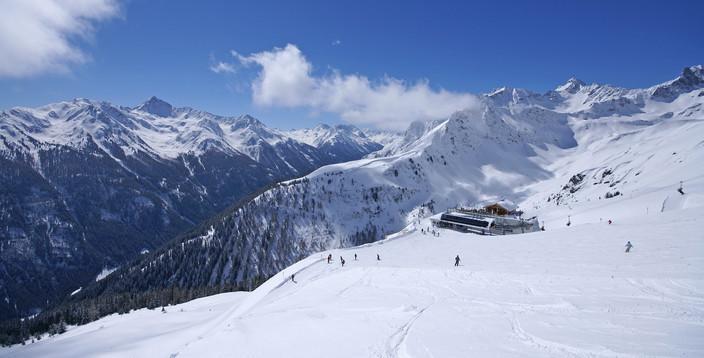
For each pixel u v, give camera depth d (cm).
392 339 2208
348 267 5953
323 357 2067
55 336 11412
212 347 2541
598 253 4256
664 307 2317
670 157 19275
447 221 11819
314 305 3431
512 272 3866
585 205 12650
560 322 2216
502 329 2194
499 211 13075
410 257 6406
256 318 3159
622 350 1716
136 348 5178
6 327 13862
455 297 3123
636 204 9325
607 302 2531
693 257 3422
